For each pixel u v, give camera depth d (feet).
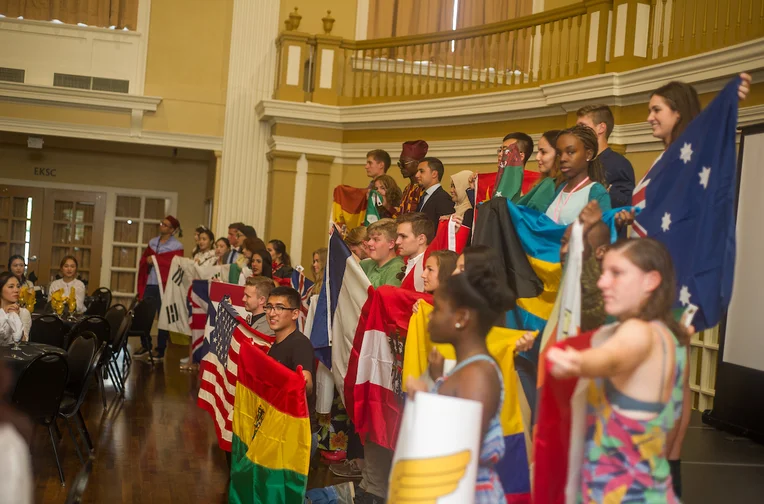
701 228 8.07
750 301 17.65
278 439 12.07
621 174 11.32
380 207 19.86
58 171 41.01
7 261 40.50
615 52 23.75
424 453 6.05
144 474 16.19
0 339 18.34
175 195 42.11
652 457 6.38
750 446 15.71
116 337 23.98
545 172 11.69
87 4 35.65
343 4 35.88
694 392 20.30
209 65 36.60
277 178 33.81
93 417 21.01
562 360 6.05
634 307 6.55
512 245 10.20
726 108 7.96
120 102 35.17
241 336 15.10
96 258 41.34
